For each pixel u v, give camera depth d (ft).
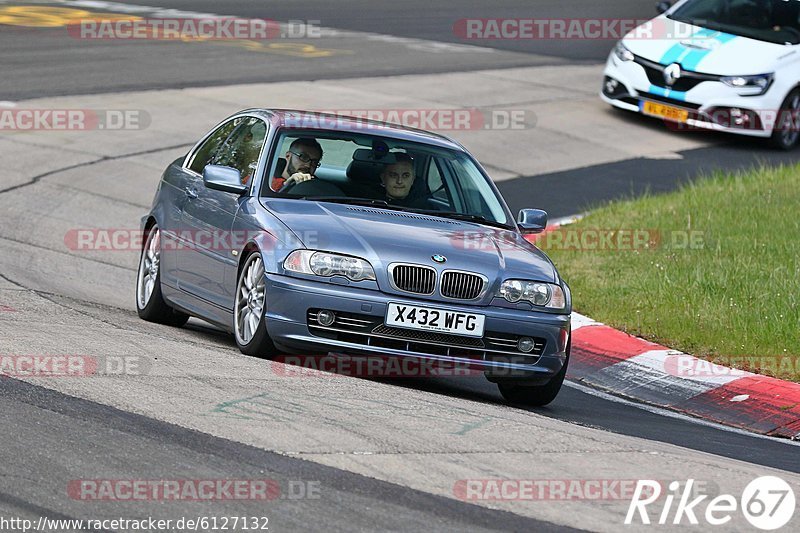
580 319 97.30
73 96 170.40
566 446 59.06
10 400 57.57
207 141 89.04
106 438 53.47
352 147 80.02
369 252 69.41
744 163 167.02
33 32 214.28
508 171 155.94
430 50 227.81
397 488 50.19
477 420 62.13
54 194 131.85
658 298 99.60
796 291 97.60
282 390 63.41
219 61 201.16
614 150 169.89
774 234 117.19
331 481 50.31
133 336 74.95
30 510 45.24
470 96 191.52
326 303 68.33
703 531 48.49
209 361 68.64
